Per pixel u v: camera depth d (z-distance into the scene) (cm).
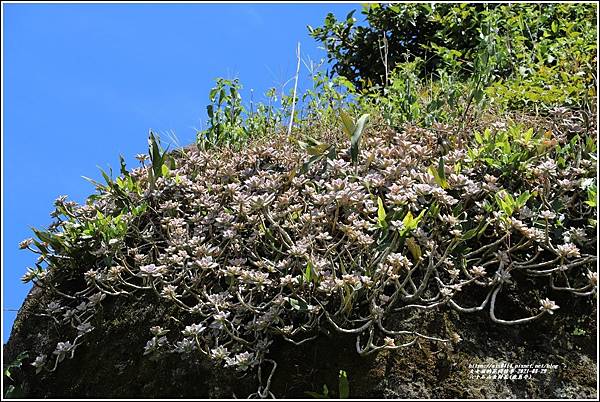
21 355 253
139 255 253
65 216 294
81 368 246
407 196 227
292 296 224
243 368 211
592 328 217
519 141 257
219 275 243
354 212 244
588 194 232
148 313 250
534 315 221
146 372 232
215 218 263
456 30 490
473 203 250
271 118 393
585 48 380
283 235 244
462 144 284
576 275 227
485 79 322
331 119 377
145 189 298
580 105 316
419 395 205
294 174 271
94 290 271
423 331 216
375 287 220
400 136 288
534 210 237
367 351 209
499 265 226
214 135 364
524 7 479
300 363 219
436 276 220
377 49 546
